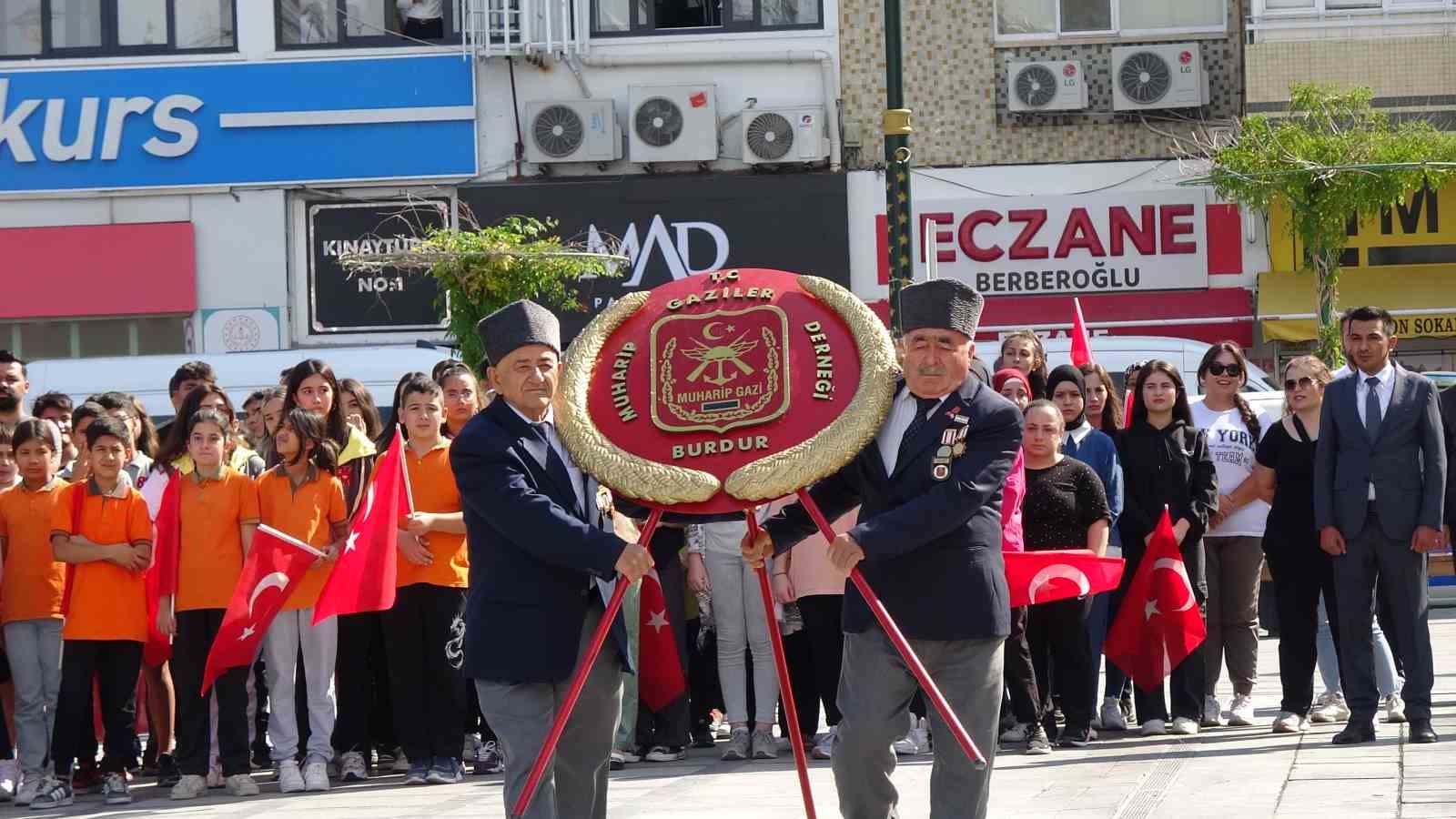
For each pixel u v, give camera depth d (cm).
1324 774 797
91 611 952
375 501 912
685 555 1034
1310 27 2364
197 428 960
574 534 563
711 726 1125
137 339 2464
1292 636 966
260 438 1167
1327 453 905
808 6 2442
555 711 593
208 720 955
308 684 960
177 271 2441
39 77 2452
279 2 2462
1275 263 2395
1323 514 902
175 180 2452
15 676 960
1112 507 995
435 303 1917
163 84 2455
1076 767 873
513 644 579
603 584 604
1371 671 901
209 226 2455
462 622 952
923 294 587
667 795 841
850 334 593
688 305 612
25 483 977
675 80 2444
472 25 2422
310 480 966
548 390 593
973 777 593
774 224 2417
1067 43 2436
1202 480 1002
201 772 943
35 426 973
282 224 2452
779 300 607
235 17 2461
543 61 2433
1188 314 2402
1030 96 2397
